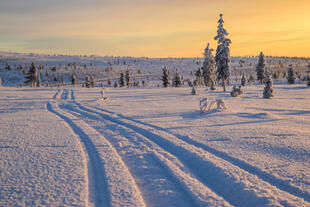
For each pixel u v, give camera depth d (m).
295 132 9.02
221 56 38.19
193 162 6.33
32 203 4.25
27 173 5.65
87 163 6.35
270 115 13.40
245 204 4.25
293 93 34.25
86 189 4.82
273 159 6.16
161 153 7.15
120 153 7.30
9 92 40.28
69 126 11.77
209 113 14.91
